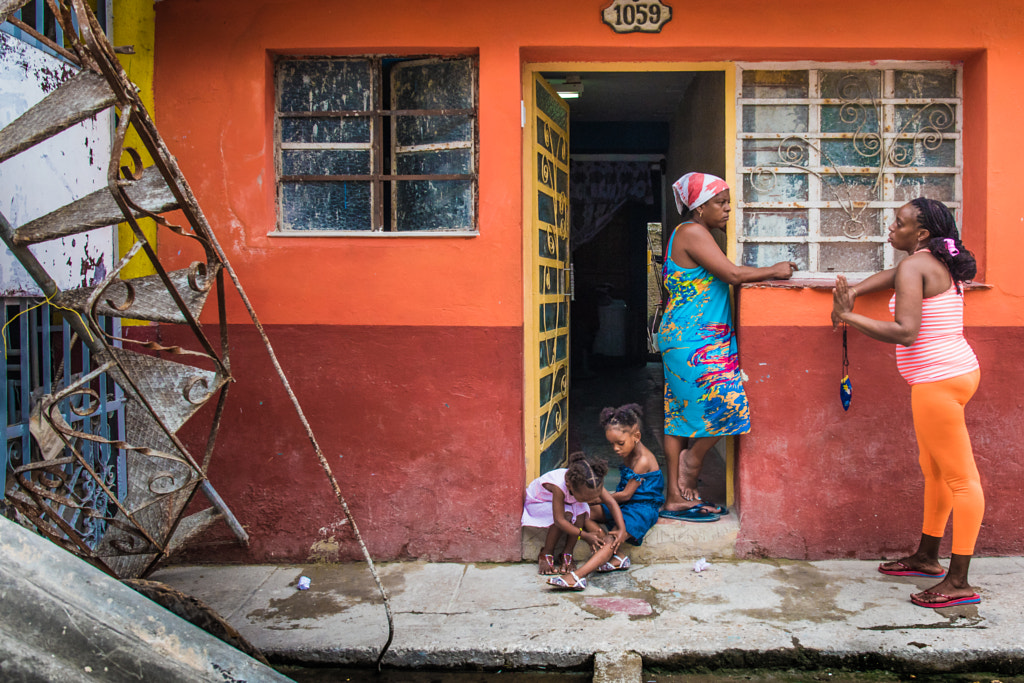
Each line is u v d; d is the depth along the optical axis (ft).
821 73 13.02
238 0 12.33
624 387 28.17
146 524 9.91
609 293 33.76
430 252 12.46
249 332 12.61
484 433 12.54
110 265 11.83
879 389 12.39
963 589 10.71
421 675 9.76
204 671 7.27
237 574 12.42
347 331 12.57
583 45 12.26
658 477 12.72
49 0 7.16
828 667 9.58
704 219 12.38
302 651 9.86
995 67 12.10
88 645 7.04
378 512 12.72
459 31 12.30
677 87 20.22
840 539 12.53
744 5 12.19
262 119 12.45
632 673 9.05
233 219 12.51
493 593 11.43
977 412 12.32
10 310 9.84
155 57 12.45
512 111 12.32
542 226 13.61
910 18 12.17
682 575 12.02
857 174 13.07
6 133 7.36
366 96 12.85
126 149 8.19
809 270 13.16
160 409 9.25
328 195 12.95
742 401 12.28
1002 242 12.17
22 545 7.18
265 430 12.69
